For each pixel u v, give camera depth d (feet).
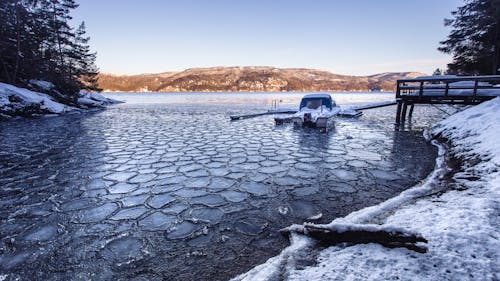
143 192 18.67
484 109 30.66
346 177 21.20
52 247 11.96
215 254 11.27
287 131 46.14
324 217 14.57
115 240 12.49
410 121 55.77
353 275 8.19
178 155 29.81
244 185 19.89
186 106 134.10
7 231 13.41
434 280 7.61
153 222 14.25
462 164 20.57
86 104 120.37
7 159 28.12
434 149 29.68
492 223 10.21
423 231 10.30
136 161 27.22
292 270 8.93
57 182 20.81
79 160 27.76
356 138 37.78
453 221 10.77
